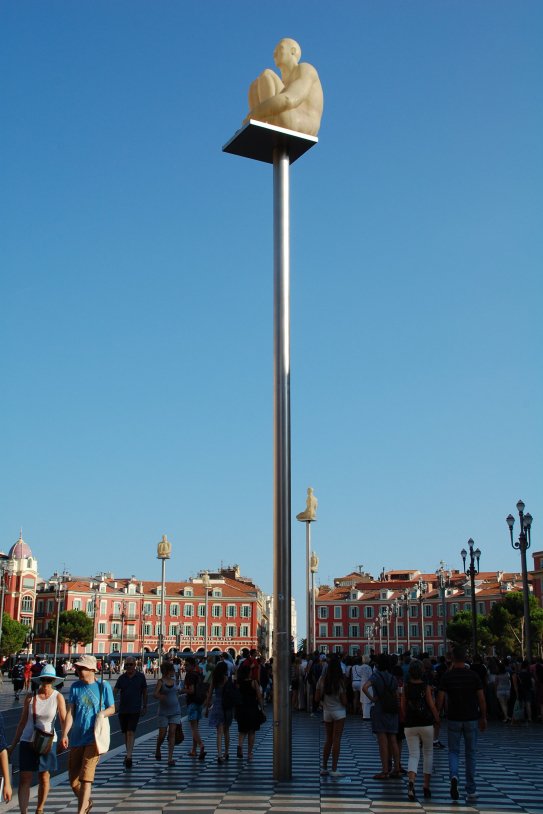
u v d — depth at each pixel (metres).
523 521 31.56
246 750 18.03
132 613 122.44
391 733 13.64
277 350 13.59
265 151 14.52
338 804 11.22
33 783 13.52
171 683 15.82
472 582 40.19
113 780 13.49
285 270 13.86
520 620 85.81
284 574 13.10
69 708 10.05
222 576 135.25
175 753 17.47
